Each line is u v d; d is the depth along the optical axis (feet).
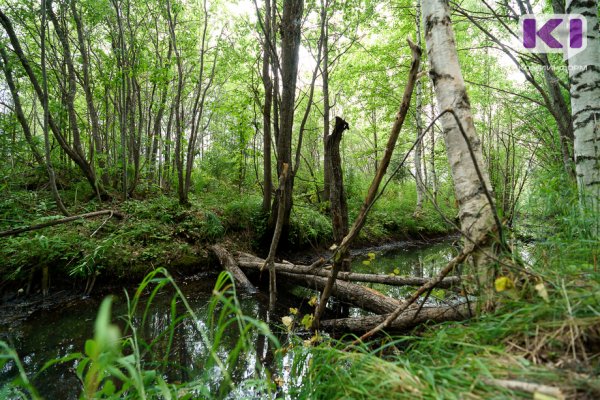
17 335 10.77
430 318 8.34
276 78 20.90
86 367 8.61
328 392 4.63
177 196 27.58
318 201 32.71
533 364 3.61
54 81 23.47
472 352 4.33
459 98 6.77
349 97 42.45
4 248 14.32
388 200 40.70
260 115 30.66
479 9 32.22
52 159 24.34
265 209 23.53
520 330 4.18
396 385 3.68
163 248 18.57
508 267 5.08
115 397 4.21
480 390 3.36
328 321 10.87
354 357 4.93
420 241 33.19
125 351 9.31
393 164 45.52
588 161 9.20
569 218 7.05
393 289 15.76
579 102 9.58
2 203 17.39
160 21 28.48
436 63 7.17
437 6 7.25
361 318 10.22
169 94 28.35
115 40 23.36
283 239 22.61
